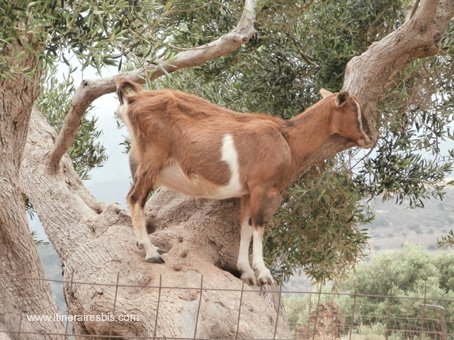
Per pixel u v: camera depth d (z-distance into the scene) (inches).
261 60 454.6
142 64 262.5
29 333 294.7
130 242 343.0
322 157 350.3
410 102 458.0
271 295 334.3
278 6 418.9
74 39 241.6
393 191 476.7
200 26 431.8
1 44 235.9
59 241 363.9
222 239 356.2
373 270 773.3
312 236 478.0
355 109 331.3
